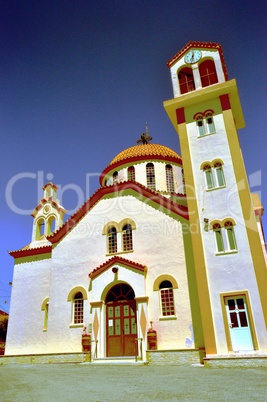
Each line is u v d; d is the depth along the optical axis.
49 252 22.52
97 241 20.30
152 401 6.29
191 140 19.56
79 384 8.86
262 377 9.54
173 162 26.19
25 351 20.06
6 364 18.53
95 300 18.27
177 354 15.26
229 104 19.39
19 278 22.52
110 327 17.91
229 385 8.09
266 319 14.02
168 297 17.27
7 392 7.71
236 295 14.91
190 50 22.08
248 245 15.59
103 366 14.59
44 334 20.19
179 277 17.31
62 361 17.36
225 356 13.62
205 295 15.34
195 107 20.36
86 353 17.00
